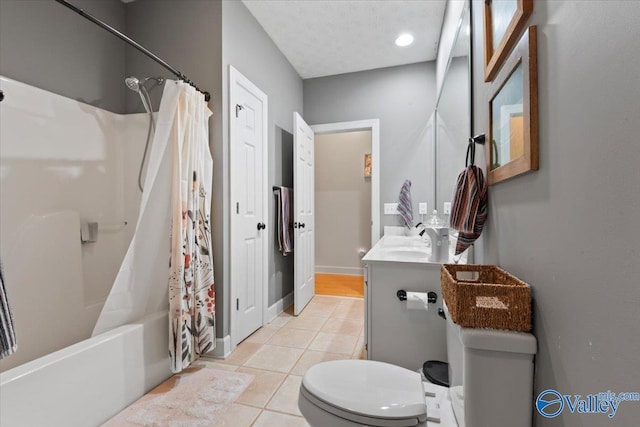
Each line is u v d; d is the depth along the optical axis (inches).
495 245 43.6
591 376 20.8
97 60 88.8
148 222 69.7
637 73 16.6
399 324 62.6
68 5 55.7
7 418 41.9
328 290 153.6
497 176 40.5
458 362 33.3
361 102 138.9
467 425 29.5
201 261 76.0
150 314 69.7
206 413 57.4
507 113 37.3
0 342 36.0
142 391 63.1
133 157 91.7
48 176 74.3
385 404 33.4
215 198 83.7
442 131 101.3
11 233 67.2
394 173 134.3
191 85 76.4
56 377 47.9
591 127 20.8
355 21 103.4
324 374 39.8
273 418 56.1
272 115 114.7
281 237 116.0
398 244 96.5
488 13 44.6
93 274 83.9
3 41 69.9
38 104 72.5
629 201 17.2
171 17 88.4
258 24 103.7
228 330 84.3
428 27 106.6
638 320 16.6
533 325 29.4
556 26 25.4
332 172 195.3
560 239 25.0
